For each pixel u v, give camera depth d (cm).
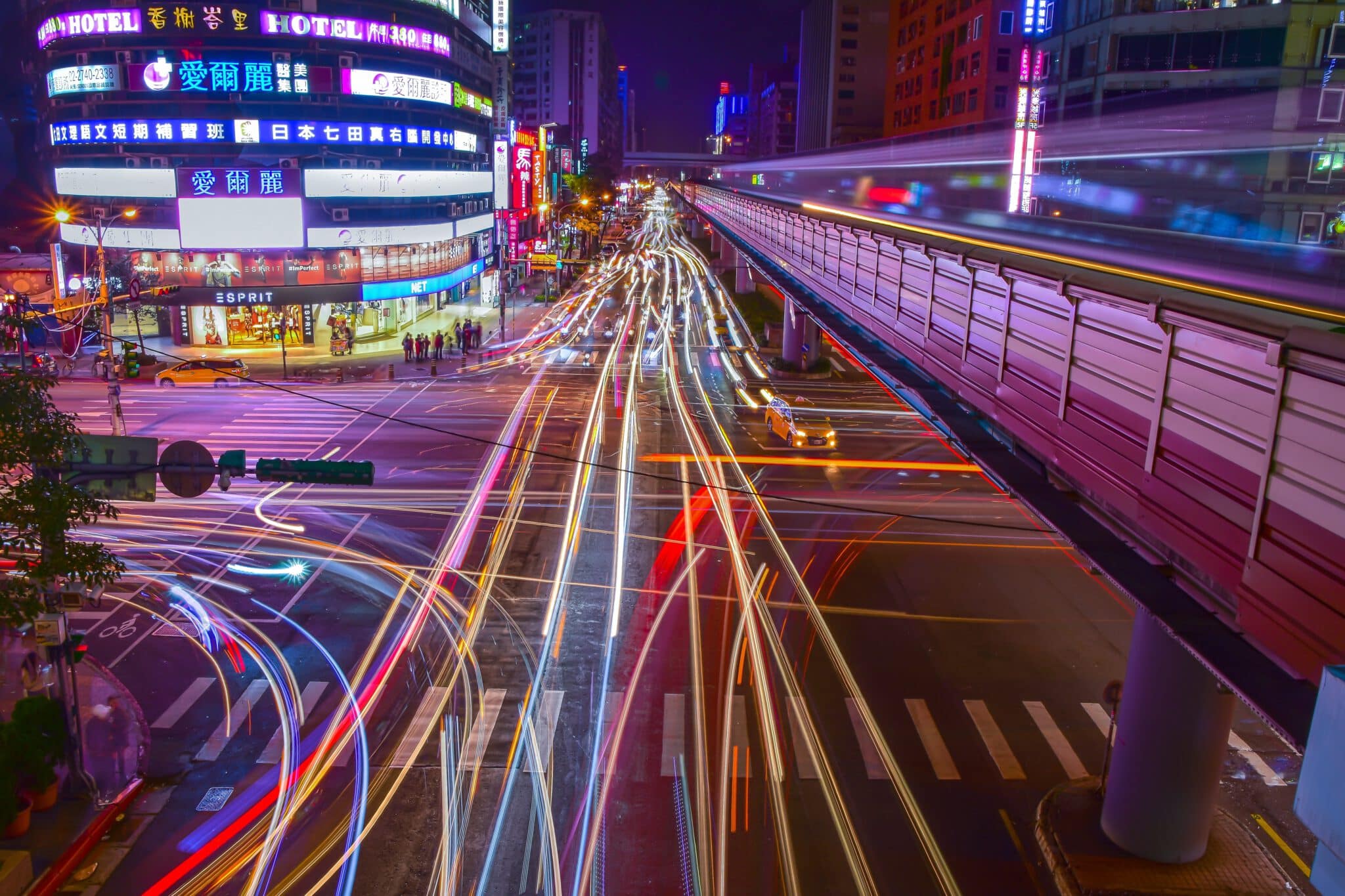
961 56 7531
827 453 3509
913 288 1822
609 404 4259
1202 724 1266
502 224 8038
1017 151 5469
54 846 1342
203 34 5041
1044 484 1228
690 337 6072
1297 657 721
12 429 1373
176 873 1309
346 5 5372
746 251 5572
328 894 1265
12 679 1850
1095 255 2598
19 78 8212
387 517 2778
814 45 14338
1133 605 2231
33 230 7594
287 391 4375
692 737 1648
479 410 4100
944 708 1758
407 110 5812
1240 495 796
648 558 2473
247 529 2673
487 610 2153
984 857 1362
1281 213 4584
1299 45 4591
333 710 1733
